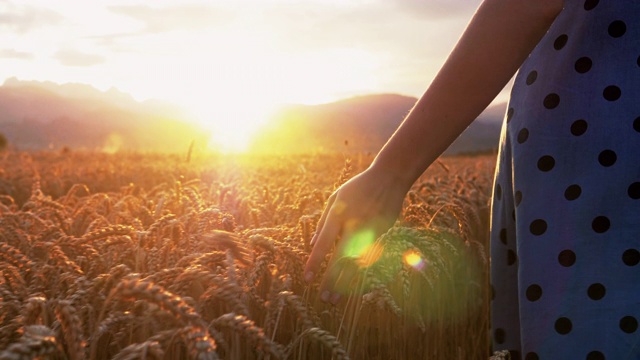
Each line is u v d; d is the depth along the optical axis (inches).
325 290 72.2
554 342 56.2
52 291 79.5
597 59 58.9
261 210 142.6
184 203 154.3
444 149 66.4
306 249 95.8
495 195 69.2
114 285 67.7
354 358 103.0
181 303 46.6
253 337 59.0
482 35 62.5
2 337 60.3
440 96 64.6
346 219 68.8
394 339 115.2
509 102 66.4
